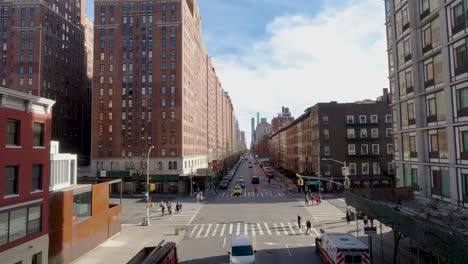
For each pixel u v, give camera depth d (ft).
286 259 90.33
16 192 76.69
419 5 82.02
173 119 271.28
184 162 276.41
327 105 247.91
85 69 406.00
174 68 274.77
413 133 86.99
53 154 96.07
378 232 118.21
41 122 86.07
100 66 279.08
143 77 276.21
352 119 246.47
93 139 273.54
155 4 279.49
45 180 86.48
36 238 81.82
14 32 321.52
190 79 312.91
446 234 48.96
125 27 280.31
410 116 88.63
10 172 75.77
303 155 311.06
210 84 472.03
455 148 69.10
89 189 106.32
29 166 80.84
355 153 243.60
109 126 273.95
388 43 101.14
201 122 380.58
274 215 160.76
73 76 375.66
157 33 278.05
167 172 267.80
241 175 426.92
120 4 281.74
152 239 116.98
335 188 242.99
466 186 66.18
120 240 117.19
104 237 114.32
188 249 102.73
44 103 86.07
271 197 229.66
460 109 67.41
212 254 96.73
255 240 112.47
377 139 243.60
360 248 72.84
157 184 265.13
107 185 118.73
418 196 83.51
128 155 270.67
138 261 77.46
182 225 141.08
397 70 94.53
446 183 73.61
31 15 322.14
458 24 67.10
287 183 318.04
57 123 339.57
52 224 89.51
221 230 129.90
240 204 199.41
